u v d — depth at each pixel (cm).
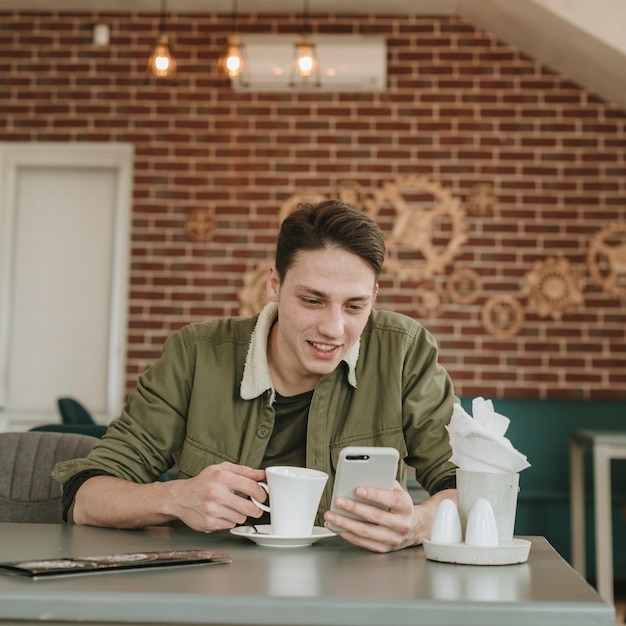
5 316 530
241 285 517
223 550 130
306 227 148
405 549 134
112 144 525
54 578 103
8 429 526
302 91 523
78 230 535
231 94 526
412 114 521
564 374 505
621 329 507
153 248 520
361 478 130
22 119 529
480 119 520
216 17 528
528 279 511
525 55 521
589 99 518
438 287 513
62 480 163
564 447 502
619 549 492
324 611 93
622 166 514
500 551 118
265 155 523
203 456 173
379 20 526
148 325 516
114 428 173
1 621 94
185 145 524
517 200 515
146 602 94
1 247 531
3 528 151
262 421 173
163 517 142
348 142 521
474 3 498
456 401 180
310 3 516
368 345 180
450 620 93
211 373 176
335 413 175
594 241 511
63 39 532
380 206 518
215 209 521
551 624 92
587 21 448
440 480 168
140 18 531
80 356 529
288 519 134
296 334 153
